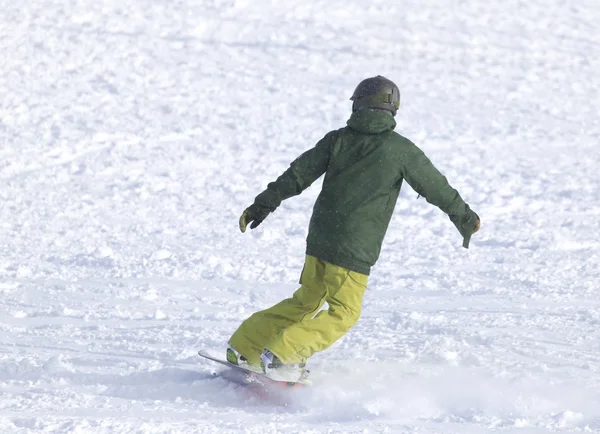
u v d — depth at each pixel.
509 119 62.66
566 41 85.69
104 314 23.12
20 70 65.12
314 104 63.31
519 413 14.58
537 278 28.28
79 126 54.44
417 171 16.05
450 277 28.25
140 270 28.73
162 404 15.23
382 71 73.19
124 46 73.06
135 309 23.73
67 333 20.78
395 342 19.88
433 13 89.19
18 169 45.84
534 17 91.12
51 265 29.30
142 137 53.41
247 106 61.75
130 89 63.75
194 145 52.12
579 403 15.17
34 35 72.94
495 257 31.78
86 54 70.25
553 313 23.27
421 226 37.03
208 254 31.16
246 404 15.56
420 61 76.69
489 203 42.25
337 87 68.00
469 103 66.44
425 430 13.52
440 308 23.94
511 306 24.25
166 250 31.53
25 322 22.17
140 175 45.59
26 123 54.19
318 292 16.70
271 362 15.88
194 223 36.94
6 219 36.41
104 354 18.77
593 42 86.06
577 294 26.02
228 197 42.28
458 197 16.23
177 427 13.32
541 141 57.28
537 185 45.94
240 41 77.69
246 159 49.94
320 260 16.48
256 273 28.64
